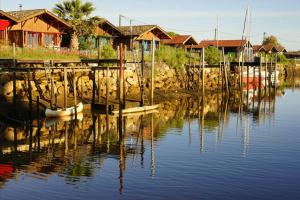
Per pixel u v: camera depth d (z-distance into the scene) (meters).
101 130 35.12
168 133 34.62
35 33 58.50
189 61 71.38
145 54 66.38
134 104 48.50
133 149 28.52
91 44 65.44
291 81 109.06
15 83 38.72
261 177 22.12
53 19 58.88
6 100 41.19
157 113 45.59
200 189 20.14
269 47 124.50
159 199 18.83
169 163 24.81
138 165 24.28
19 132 33.47
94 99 45.31
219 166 24.16
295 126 38.56
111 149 28.56
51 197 18.95
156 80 61.31
